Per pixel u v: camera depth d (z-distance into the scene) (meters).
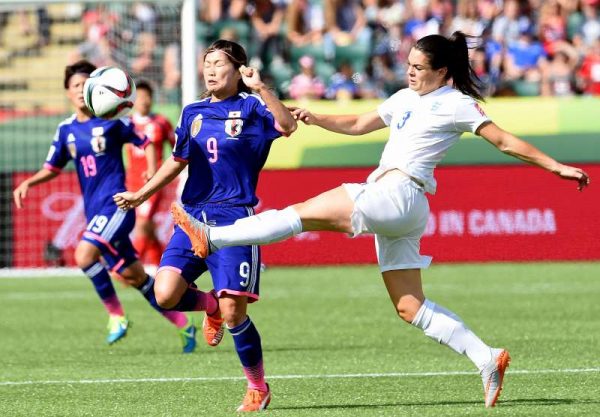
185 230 20.81
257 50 76.94
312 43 77.00
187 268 22.81
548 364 28.38
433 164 21.00
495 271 57.28
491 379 21.34
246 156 22.88
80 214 60.56
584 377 26.02
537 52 73.88
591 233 60.97
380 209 20.39
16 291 52.84
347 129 22.36
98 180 33.75
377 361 29.78
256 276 22.56
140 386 25.89
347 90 73.25
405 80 74.38
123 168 34.25
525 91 73.06
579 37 75.88
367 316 41.22
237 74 23.00
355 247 62.03
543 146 60.81
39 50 77.38
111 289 33.47
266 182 61.44
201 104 23.19
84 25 77.12
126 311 44.47
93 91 28.62
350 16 77.75
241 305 22.23
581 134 60.78
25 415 22.11
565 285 50.50
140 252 52.25
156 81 68.69
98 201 33.62
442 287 50.53
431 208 61.62
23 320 41.78
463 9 76.06
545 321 38.53
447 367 28.34
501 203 61.34
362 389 24.83
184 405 22.94
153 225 52.62
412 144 20.88
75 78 33.81
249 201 22.92
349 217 20.50
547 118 60.84
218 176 22.86
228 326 22.25
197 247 20.84
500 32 74.31
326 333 36.50
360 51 76.44
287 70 76.25
